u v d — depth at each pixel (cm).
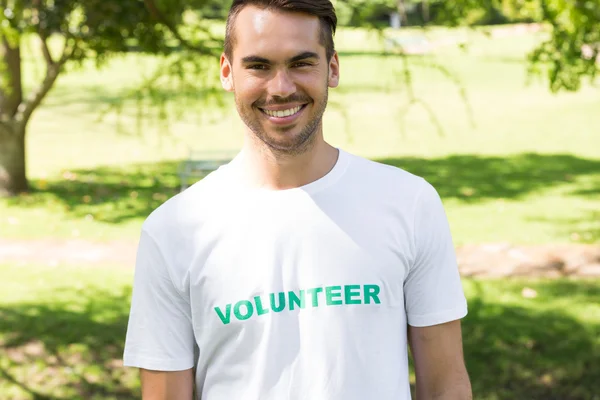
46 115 2077
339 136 1788
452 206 1121
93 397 513
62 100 2319
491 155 1532
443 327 179
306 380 169
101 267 846
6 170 1206
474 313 666
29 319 650
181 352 181
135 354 181
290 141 170
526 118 1953
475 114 2042
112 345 599
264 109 170
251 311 170
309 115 170
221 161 1242
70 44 940
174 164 1491
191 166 1245
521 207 1107
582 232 967
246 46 167
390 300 172
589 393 520
